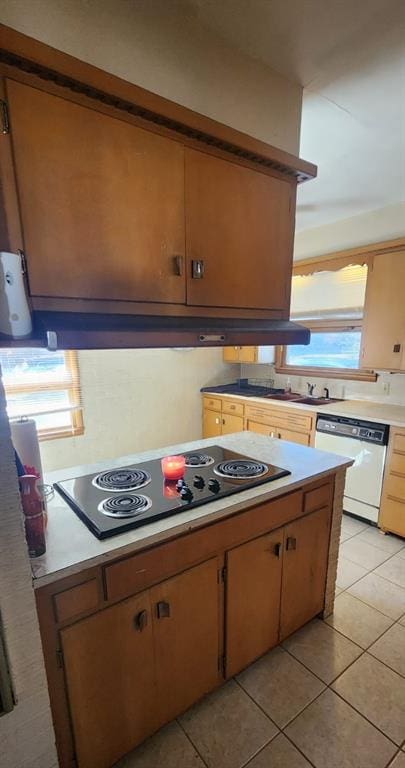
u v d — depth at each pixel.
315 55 1.32
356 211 3.03
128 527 1.08
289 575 1.59
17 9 0.89
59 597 0.95
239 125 1.34
